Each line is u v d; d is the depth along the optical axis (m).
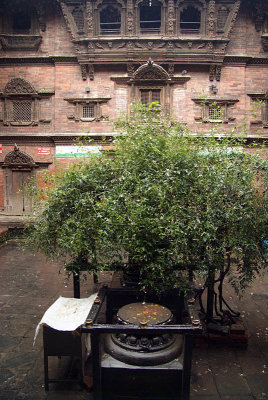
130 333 3.66
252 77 14.09
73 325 3.95
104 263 4.70
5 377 4.34
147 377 3.73
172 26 13.55
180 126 5.29
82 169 5.26
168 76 13.93
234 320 5.44
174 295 4.99
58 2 13.78
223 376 4.38
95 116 14.39
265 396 4.00
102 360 3.78
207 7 13.61
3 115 14.61
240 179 4.46
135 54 13.73
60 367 4.55
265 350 5.05
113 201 4.35
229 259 4.75
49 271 9.14
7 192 14.84
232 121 14.09
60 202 4.93
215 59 13.67
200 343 5.10
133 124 5.41
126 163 4.73
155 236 4.17
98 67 14.17
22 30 14.55
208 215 4.15
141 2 13.57
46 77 14.47
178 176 4.41
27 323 5.89
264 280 8.23
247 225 4.46
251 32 14.02
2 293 7.41
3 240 12.64
